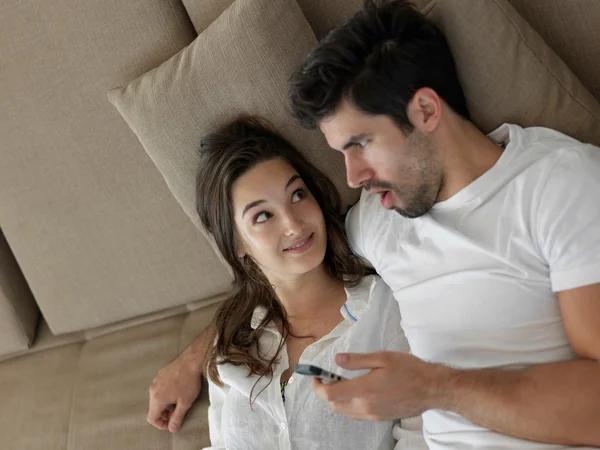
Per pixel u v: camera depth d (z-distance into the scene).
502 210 1.03
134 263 1.65
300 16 1.23
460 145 1.05
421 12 1.12
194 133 1.32
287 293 1.33
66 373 1.74
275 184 1.21
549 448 0.97
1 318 1.79
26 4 1.47
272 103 1.26
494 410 0.97
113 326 1.79
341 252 1.34
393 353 1.01
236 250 1.33
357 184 1.05
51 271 1.72
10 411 1.73
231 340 1.37
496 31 1.07
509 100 1.09
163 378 1.52
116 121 1.51
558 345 1.01
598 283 0.93
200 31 1.39
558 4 1.12
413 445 1.19
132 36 1.42
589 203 0.95
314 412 1.23
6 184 1.64
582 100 1.08
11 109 1.56
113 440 1.56
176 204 1.55
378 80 0.97
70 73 1.49
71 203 1.62
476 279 1.05
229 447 1.32
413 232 1.16
